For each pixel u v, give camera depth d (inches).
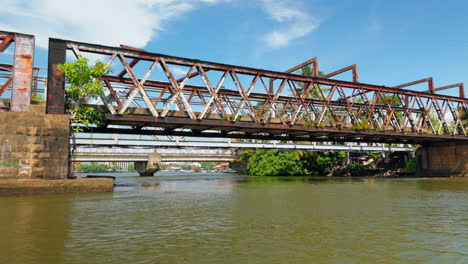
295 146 2059.5
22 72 687.7
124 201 556.7
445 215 409.4
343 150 2149.4
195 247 252.7
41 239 273.9
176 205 507.5
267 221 365.1
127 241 270.1
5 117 642.8
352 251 243.3
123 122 850.8
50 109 712.4
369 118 1206.3
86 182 693.9
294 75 1042.1
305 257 228.2
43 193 646.5
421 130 1369.3
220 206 498.3
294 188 925.8
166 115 872.3
